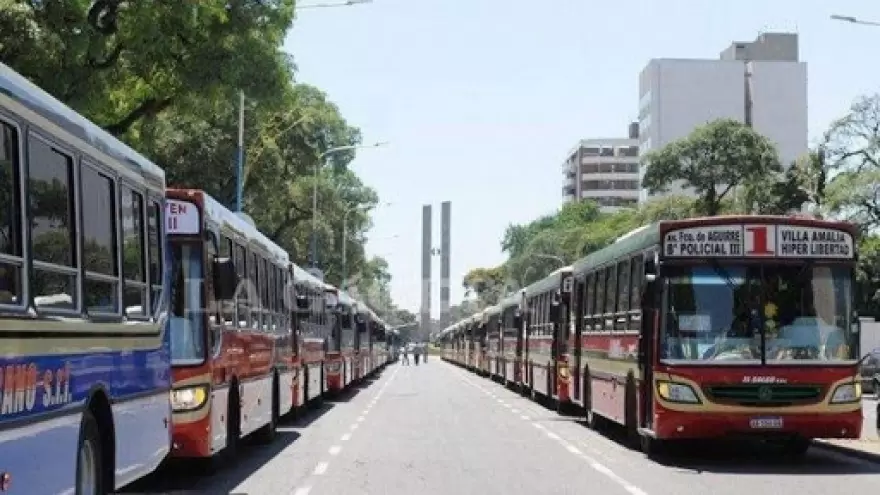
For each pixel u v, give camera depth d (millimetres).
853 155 61438
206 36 28766
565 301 30438
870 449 20156
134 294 11289
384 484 15992
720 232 17938
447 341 136875
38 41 21547
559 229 139500
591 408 25375
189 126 45062
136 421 11195
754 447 21469
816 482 16062
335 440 23297
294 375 26516
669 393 17625
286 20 29625
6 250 7684
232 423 17266
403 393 46469
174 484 15867
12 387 7609
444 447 21812
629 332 20406
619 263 21797
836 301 17891
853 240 18047
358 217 86188
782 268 17922
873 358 48406
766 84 148125
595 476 16953
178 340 14586
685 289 17859
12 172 7836
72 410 8992
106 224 10281
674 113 147625
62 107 9023
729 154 75250
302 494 14867
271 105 30609
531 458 19719
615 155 193000
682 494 14828
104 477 10250
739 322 17719
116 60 27953
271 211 61688
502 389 50906
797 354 17625
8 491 7496
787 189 70438
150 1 26531
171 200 14727
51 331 8477
